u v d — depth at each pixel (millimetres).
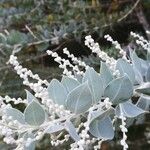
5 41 672
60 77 704
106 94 355
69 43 750
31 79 694
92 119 338
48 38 681
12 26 768
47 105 338
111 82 350
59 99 343
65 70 384
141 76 389
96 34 746
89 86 344
